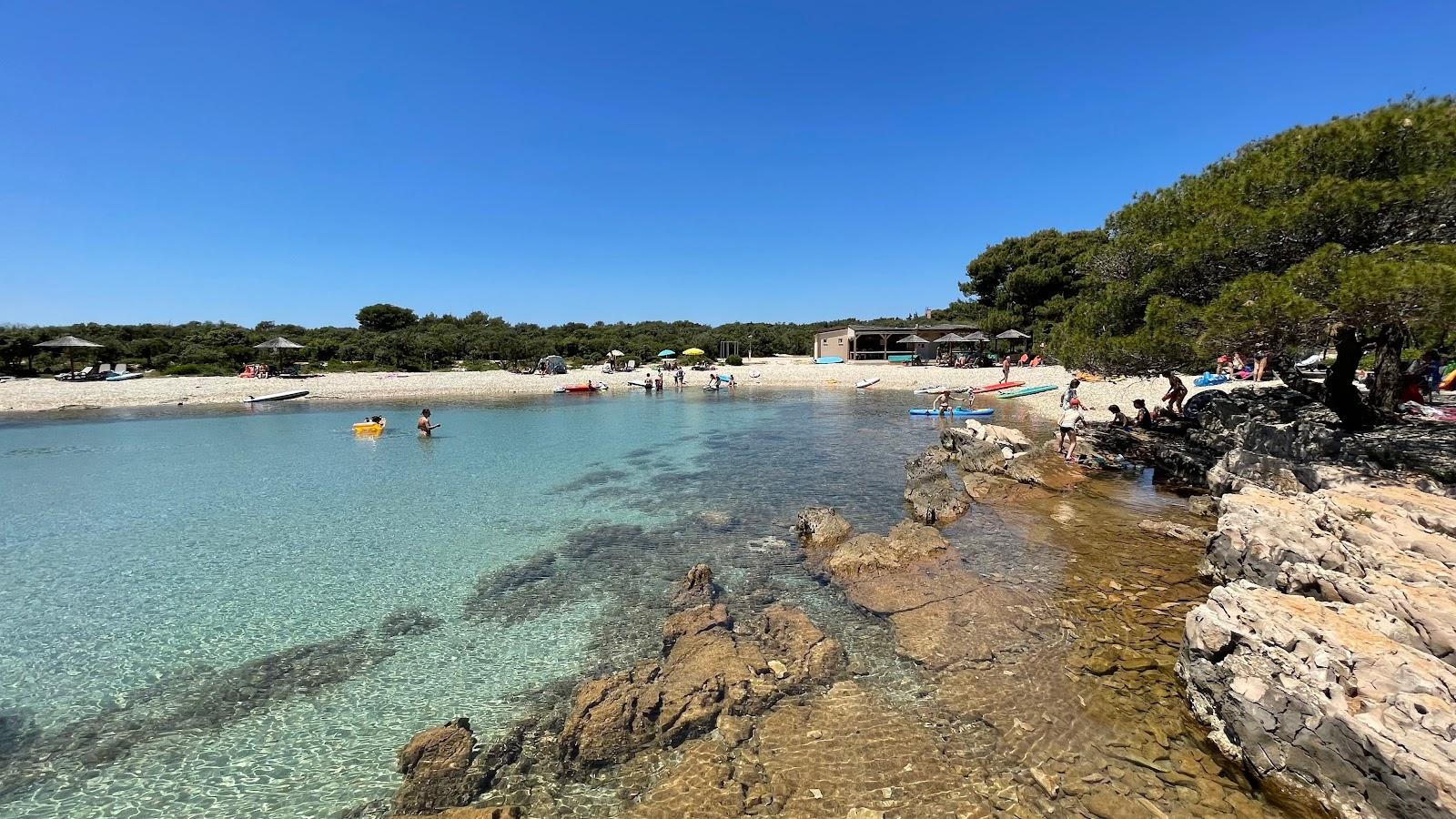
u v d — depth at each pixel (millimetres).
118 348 56688
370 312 92875
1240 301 9609
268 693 7246
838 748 5762
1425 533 7367
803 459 20281
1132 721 5914
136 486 17531
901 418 29969
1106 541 10891
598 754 5887
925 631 7902
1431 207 9211
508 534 13055
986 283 67562
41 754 6199
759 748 5836
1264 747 5113
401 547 12305
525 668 7738
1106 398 30594
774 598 9375
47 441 25219
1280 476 11367
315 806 5449
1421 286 7531
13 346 50156
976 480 15211
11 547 12422
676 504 15117
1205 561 9125
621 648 8180
